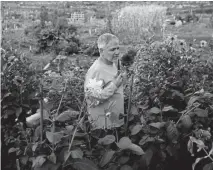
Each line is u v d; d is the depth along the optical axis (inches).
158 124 89.2
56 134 76.3
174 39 152.1
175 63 140.3
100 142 82.4
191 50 148.3
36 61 184.4
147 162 88.2
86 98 88.4
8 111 124.5
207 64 142.7
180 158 107.2
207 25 404.8
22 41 353.4
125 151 87.7
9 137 115.6
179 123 101.3
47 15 509.4
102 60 107.4
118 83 101.5
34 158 80.4
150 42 147.1
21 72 133.5
